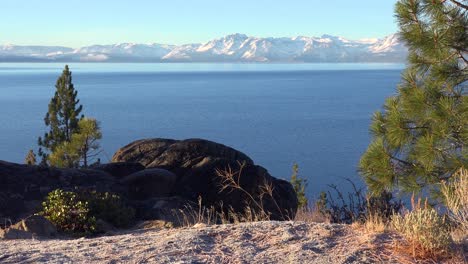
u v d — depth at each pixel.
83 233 11.07
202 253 6.78
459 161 12.01
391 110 13.16
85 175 16.06
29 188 14.89
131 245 7.22
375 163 12.62
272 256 6.67
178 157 18.42
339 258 6.55
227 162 17.14
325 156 136.12
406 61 13.30
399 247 6.82
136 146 19.80
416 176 12.52
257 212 15.86
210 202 16.45
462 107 12.25
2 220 12.84
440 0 12.58
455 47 12.79
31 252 7.03
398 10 12.96
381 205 11.41
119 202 12.95
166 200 14.58
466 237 7.20
